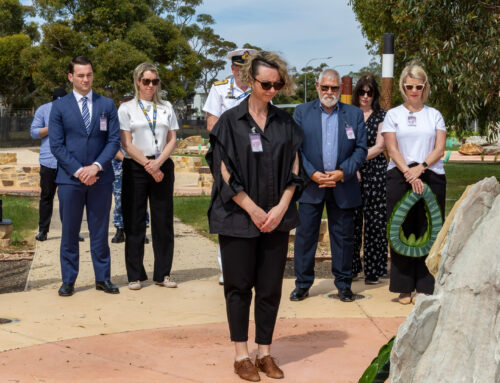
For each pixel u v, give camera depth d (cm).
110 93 4419
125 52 4256
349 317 524
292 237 830
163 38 4712
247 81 378
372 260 646
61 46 4500
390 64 747
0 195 1587
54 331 479
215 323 505
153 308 550
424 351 238
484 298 224
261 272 388
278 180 381
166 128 620
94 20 4441
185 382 375
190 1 5547
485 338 220
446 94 1561
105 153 586
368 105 642
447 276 243
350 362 411
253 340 461
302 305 565
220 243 388
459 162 2861
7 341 454
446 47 1174
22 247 871
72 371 393
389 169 568
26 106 6197
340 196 569
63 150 578
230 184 372
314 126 567
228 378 383
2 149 4341
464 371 222
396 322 508
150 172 601
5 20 5922
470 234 243
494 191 249
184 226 1066
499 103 1355
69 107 582
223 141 377
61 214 592
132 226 616
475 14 1214
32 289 630
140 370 396
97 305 559
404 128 556
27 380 376
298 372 393
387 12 2120
